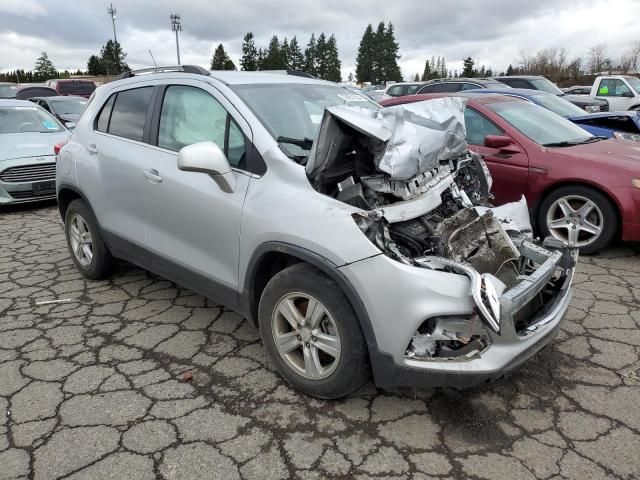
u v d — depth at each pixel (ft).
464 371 8.13
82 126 14.89
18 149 25.91
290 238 9.03
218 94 11.19
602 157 16.81
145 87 13.14
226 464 8.10
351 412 9.30
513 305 8.23
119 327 12.66
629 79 55.47
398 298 8.16
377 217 8.59
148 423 9.05
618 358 10.95
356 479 7.78
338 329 8.77
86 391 10.00
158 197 11.86
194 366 10.88
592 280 15.16
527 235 11.59
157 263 12.49
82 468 8.03
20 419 9.18
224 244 10.49
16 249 19.10
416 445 8.46
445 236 9.64
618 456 8.16
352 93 13.87
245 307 10.51
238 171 10.33
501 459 8.13
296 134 10.68
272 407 9.48
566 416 9.14
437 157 10.41
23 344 11.85
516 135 18.35
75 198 15.62
